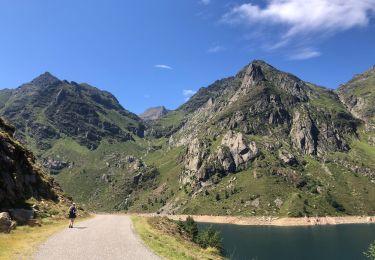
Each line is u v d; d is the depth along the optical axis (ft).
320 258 437.17
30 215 146.10
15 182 168.86
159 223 183.93
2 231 109.70
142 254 83.35
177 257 87.30
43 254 78.48
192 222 212.84
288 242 588.09
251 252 456.45
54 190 225.35
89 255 79.05
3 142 184.55
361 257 445.78
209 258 111.34
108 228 138.51
